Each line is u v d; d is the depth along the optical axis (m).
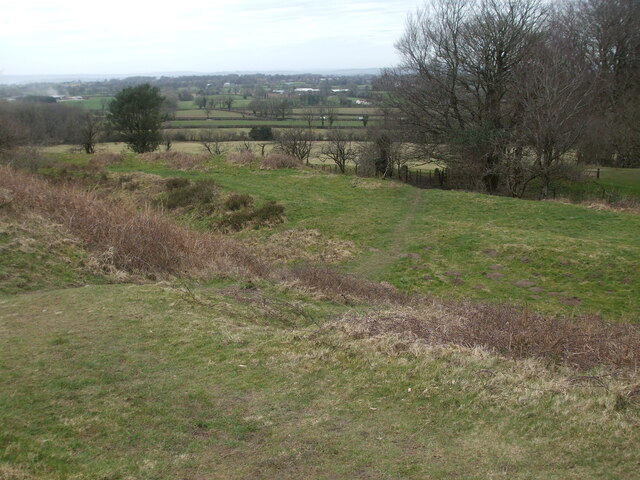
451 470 4.92
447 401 6.22
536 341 8.32
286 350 7.73
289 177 28.73
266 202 23.53
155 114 45.12
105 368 6.88
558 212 22.16
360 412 6.05
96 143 47.69
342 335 8.27
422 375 6.81
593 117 34.88
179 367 7.12
